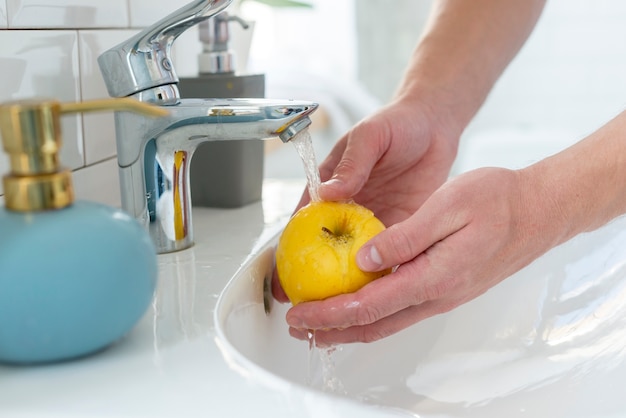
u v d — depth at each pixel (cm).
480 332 72
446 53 82
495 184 56
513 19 85
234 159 82
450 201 54
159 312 51
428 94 78
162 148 62
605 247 74
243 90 80
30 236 38
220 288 56
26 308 38
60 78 65
